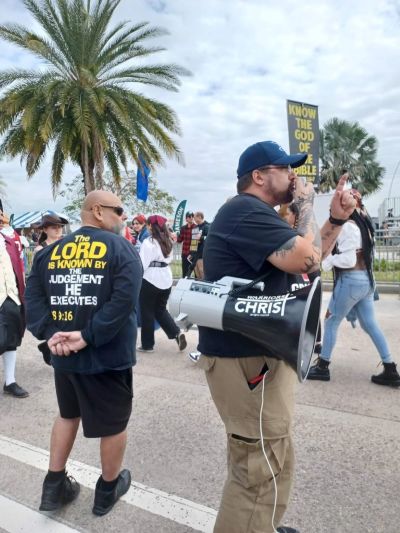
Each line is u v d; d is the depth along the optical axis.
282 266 1.73
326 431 3.35
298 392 4.11
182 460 3.03
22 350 6.16
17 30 16.05
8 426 3.69
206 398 4.07
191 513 2.48
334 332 4.31
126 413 2.47
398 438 3.20
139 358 5.43
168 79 17.66
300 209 1.89
